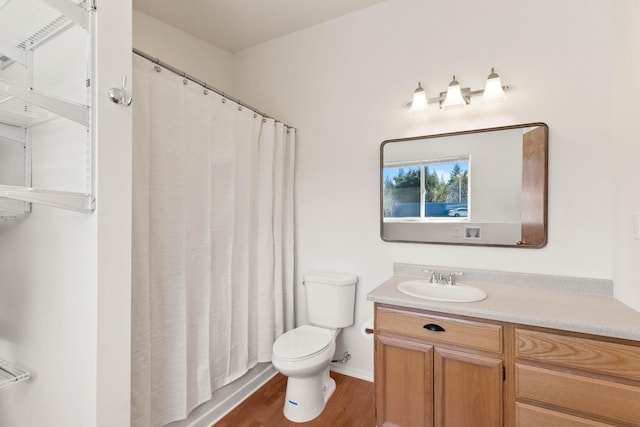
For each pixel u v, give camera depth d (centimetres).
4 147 124
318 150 243
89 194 99
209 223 175
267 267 220
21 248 127
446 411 148
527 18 178
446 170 198
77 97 104
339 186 235
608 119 160
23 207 121
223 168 186
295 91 252
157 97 148
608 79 160
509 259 183
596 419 120
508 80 182
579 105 166
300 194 250
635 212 134
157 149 149
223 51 277
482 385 140
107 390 103
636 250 134
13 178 125
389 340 160
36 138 121
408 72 210
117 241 106
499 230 184
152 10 219
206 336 173
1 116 111
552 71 172
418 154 206
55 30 110
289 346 185
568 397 124
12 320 132
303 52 248
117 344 106
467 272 191
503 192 183
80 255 105
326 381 215
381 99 219
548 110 173
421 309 153
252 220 212
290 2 216
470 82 192
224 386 191
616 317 128
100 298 101
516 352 134
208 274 175
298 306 252
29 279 124
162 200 151
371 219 223
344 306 217
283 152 236
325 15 231
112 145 105
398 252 214
